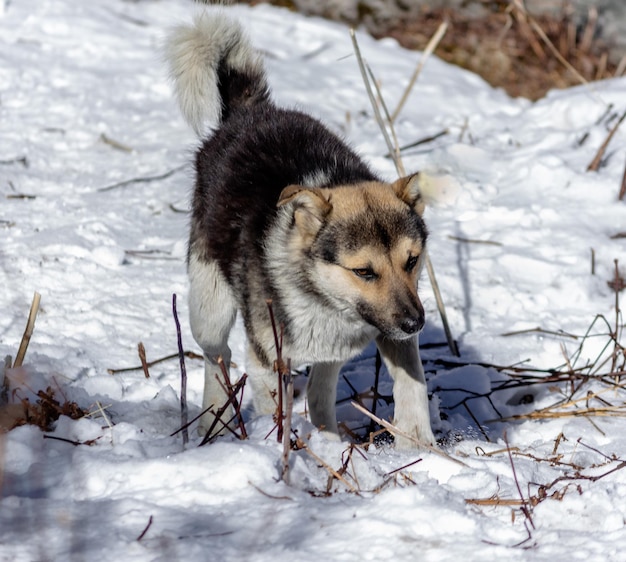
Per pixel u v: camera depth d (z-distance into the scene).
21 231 11.02
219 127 8.69
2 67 15.57
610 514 5.66
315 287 6.93
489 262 11.12
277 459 5.88
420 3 20.97
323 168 7.59
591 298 10.60
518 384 8.66
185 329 9.44
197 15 9.13
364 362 9.44
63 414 6.74
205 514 5.35
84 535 5.03
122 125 14.35
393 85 17.00
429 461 6.44
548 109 15.61
